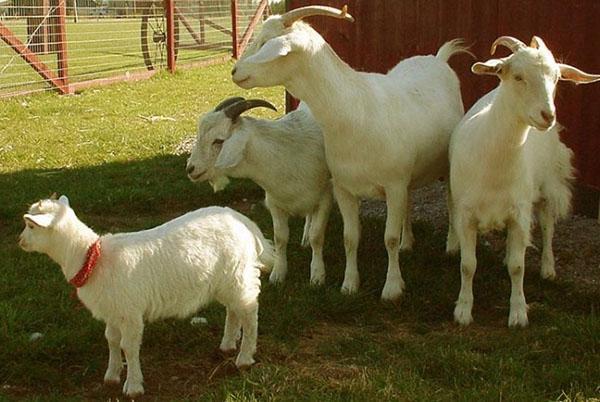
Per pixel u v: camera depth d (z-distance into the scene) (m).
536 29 4.79
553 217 3.81
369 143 3.55
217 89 9.71
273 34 3.52
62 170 5.59
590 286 3.78
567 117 4.69
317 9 3.46
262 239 3.18
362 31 5.93
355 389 2.96
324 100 3.50
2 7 9.31
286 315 3.46
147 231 3.03
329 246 4.23
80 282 2.92
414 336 3.40
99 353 3.26
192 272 2.99
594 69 4.50
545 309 3.54
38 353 3.20
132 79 10.16
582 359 3.13
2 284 3.78
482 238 4.29
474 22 5.16
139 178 5.37
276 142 3.71
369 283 3.80
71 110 7.99
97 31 13.14
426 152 3.76
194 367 3.20
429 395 2.93
